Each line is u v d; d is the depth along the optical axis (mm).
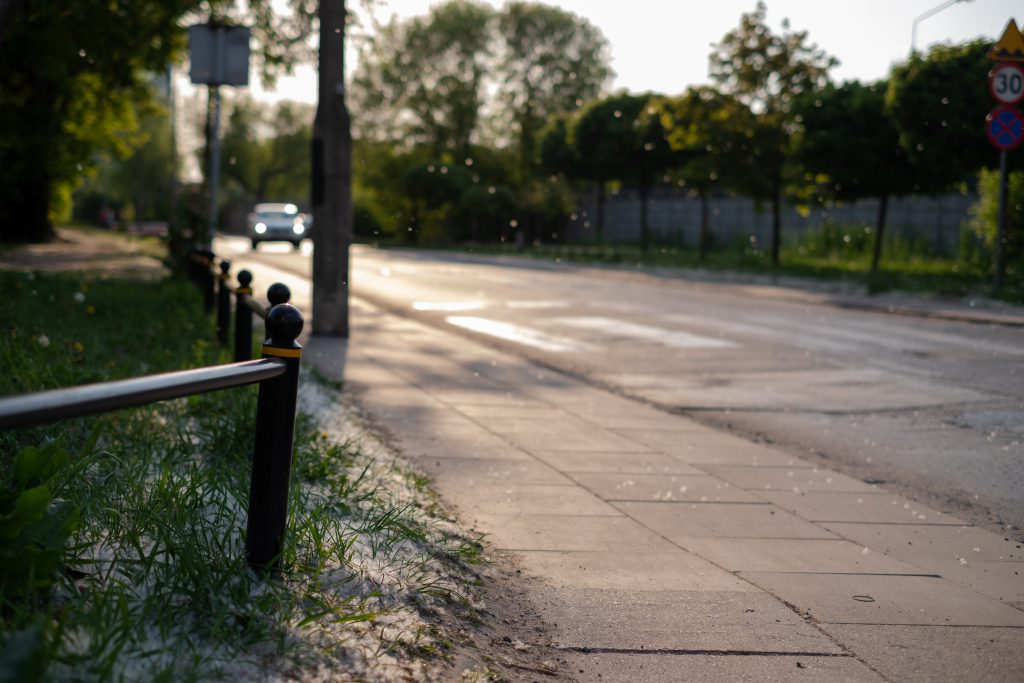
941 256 27562
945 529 4852
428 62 54812
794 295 18562
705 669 2984
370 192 55094
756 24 25188
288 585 2943
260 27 15570
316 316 11320
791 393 8938
